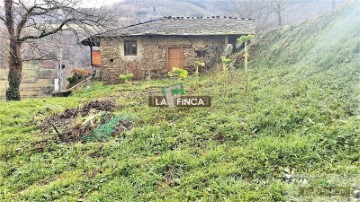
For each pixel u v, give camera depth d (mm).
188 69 21250
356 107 7520
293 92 9383
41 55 20812
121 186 5957
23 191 6609
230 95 10664
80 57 40375
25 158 8242
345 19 14711
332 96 8359
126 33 21141
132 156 7270
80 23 20453
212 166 6230
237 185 5438
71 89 22609
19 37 19453
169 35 20922
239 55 19734
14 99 19234
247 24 22297
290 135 6832
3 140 9727
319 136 6527
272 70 14141
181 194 5480
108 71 21953
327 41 13586
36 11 19422
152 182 5992
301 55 14711
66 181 6559
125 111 10438
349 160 5789
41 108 14023
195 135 7762
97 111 11016
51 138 9305
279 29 20797
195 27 21703
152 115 9570
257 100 9617
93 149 8008
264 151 6312
